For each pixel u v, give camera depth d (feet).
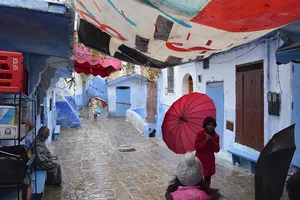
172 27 12.01
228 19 9.91
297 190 8.43
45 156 22.48
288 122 21.93
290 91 21.72
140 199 20.58
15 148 12.96
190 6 9.11
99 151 37.65
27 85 18.16
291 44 15.12
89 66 37.83
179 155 34.78
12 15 11.12
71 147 40.50
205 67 36.86
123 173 27.12
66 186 23.39
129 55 18.88
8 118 11.12
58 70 31.40
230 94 31.42
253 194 20.85
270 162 8.45
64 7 10.84
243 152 27.22
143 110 84.48
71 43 15.46
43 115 30.99
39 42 15.31
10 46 16.28
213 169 19.04
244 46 28.09
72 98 84.89
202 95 19.54
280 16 9.51
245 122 28.48
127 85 94.94
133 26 13.03
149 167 29.25
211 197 9.63
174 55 17.35
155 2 9.60
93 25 16.06
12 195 12.95
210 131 18.76
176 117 19.08
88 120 80.59
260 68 25.91
